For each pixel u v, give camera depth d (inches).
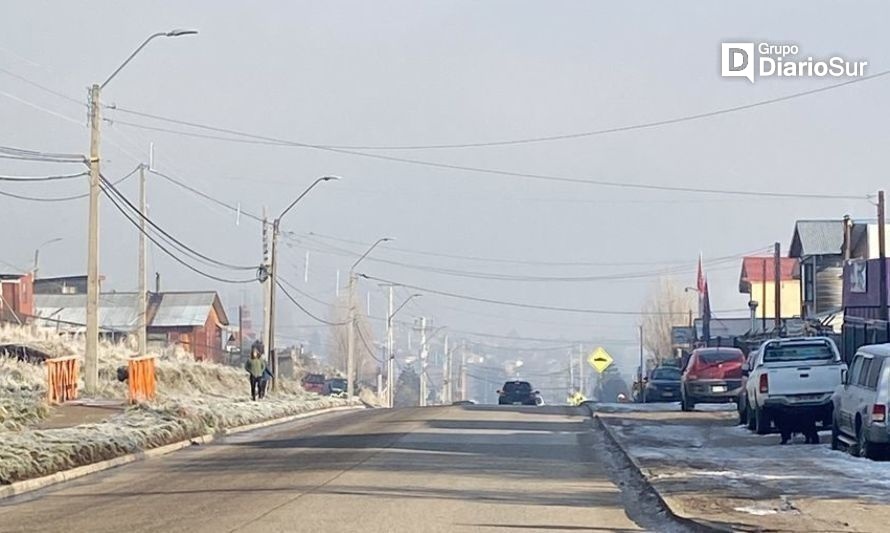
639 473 762.2
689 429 1146.7
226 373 2146.9
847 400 856.9
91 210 1333.7
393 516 582.6
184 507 629.6
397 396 4584.2
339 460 872.9
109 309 3344.0
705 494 640.4
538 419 1397.6
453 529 543.2
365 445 1001.5
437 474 776.9
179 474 819.4
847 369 911.7
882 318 1567.4
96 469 850.1
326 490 689.0
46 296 3467.0
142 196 1957.4
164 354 2341.3
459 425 1258.6
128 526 561.0
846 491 645.9
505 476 772.0
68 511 633.0
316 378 3221.0
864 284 1798.7
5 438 813.9
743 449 919.0
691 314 3499.0
